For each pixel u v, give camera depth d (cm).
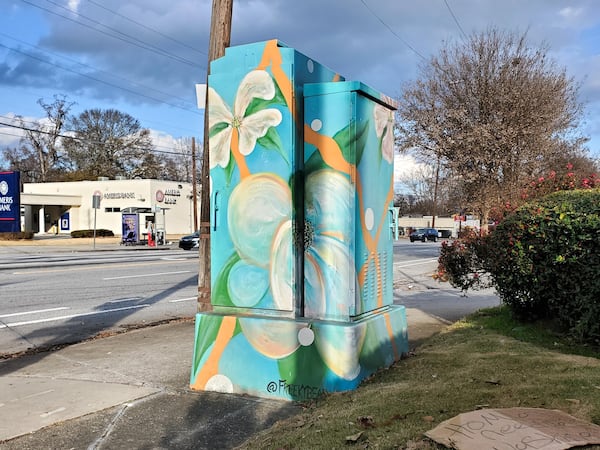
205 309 598
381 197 543
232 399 475
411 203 10019
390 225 571
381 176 543
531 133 1848
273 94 492
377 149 531
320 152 489
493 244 683
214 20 661
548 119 1884
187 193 5253
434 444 310
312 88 493
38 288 1330
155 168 7456
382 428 349
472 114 1992
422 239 6069
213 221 524
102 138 7112
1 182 3616
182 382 533
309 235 493
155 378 550
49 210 5484
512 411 351
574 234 552
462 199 2202
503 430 316
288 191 486
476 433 314
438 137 2000
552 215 588
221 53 655
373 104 518
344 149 480
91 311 1034
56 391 509
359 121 488
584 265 546
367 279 512
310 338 464
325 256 486
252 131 502
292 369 469
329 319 483
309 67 514
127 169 7381
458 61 2005
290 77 486
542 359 496
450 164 2009
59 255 2698
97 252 3038
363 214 501
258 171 500
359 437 336
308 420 392
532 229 604
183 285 1423
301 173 498
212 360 502
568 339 588
